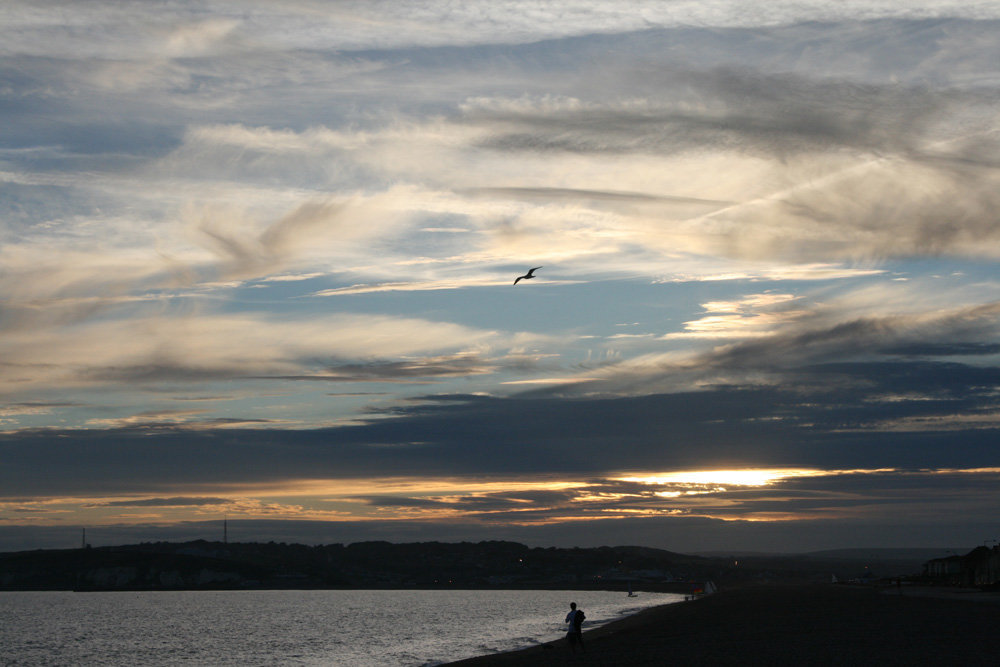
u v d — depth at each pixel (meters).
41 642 124.94
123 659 98.88
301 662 84.75
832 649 45.69
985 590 132.75
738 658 43.94
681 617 99.06
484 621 151.50
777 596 146.50
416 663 72.94
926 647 44.62
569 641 53.03
